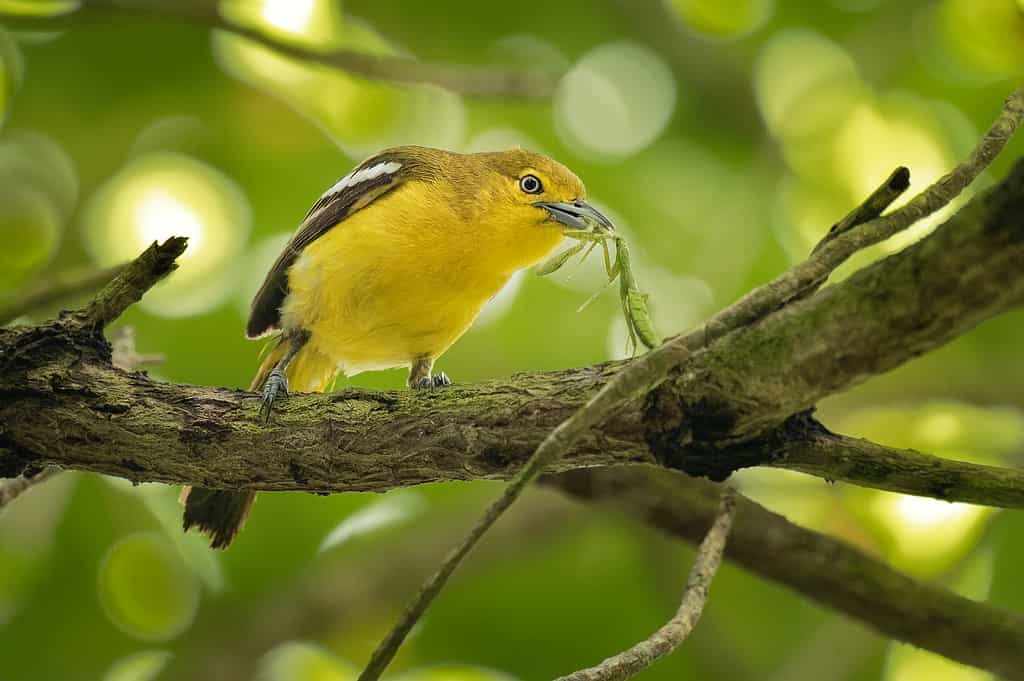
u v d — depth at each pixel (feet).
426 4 46.47
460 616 44.24
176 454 21.83
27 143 46.06
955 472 17.95
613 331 45.91
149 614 43.01
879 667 41.27
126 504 42.34
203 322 43.88
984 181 45.09
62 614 42.55
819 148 47.55
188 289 44.60
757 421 17.80
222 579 42.75
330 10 45.60
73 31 44.29
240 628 41.27
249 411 21.93
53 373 22.16
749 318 15.94
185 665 40.57
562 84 39.01
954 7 45.39
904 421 44.75
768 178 46.91
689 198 47.83
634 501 31.19
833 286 16.37
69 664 42.14
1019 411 44.29
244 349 43.70
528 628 44.37
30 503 40.73
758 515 29.73
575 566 44.65
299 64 36.70
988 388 44.37
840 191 47.19
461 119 47.29
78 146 46.32
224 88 45.55
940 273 14.71
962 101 45.88
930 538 40.83
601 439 19.06
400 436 20.88
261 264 45.11
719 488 30.76
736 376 17.34
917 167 46.55
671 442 18.56
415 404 21.13
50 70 44.80
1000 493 17.80
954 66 45.88
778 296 16.15
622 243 19.94
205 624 42.14
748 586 43.50
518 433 20.07
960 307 14.82
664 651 19.30
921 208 16.83
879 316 15.51
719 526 23.48
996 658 27.58
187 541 41.60
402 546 42.86
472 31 47.19
